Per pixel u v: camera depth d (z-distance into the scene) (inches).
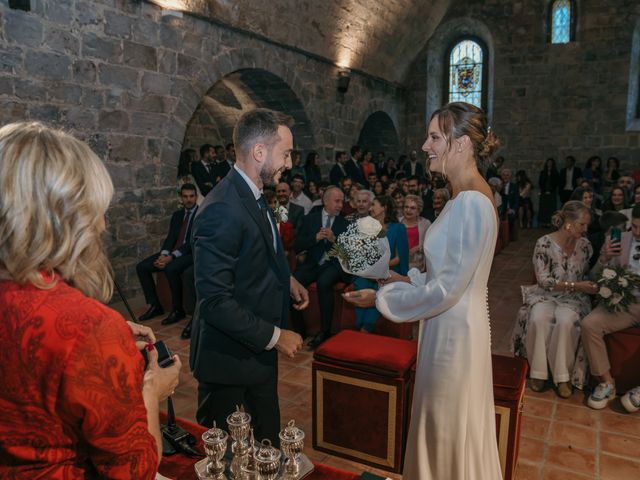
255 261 76.6
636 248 139.3
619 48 491.5
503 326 204.7
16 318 31.7
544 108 523.5
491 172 436.8
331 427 108.9
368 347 109.9
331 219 189.3
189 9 259.6
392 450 102.7
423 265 198.8
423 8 490.9
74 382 31.0
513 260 340.5
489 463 71.6
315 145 400.5
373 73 490.6
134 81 234.4
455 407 67.3
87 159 34.9
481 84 561.0
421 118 569.3
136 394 34.1
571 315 138.0
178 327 200.5
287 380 151.2
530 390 144.8
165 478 57.0
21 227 31.5
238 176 77.6
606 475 105.1
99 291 37.2
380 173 486.9
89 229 34.5
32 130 34.1
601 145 510.6
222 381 79.4
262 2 305.3
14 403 31.7
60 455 33.2
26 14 188.9
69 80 206.2
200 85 272.5
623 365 135.9
